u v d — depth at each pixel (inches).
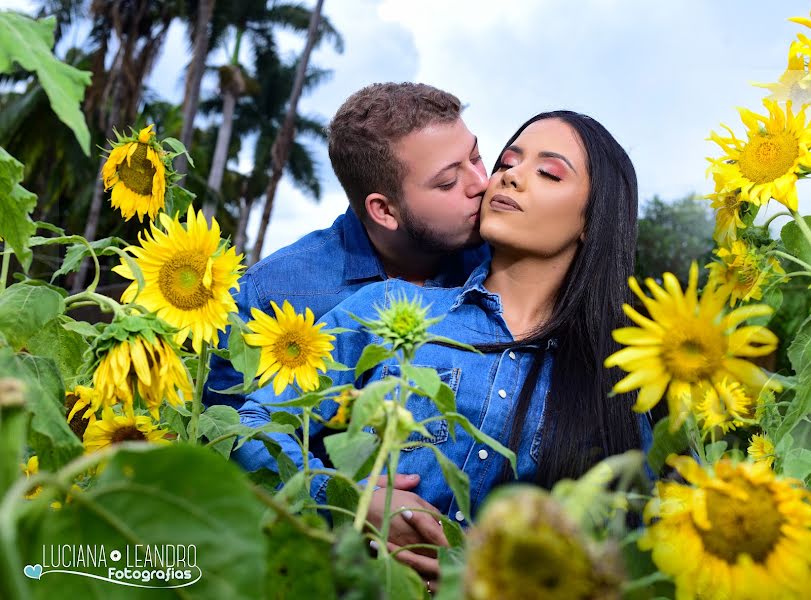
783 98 39.0
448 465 22.3
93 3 653.9
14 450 13.0
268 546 17.2
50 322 30.6
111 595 14.1
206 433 38.9
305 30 876.0
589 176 50.6
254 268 68.8
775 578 18.8
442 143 57.7
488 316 50.9
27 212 27.0
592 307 49.1
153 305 37.3
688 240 378.0
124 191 47.6
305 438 31.9
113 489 14.1
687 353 21.6
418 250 62.4
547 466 45.9
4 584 11.5
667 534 19.5
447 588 15.4
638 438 47.0
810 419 34.9
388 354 26.5
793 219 41.4
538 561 12.6
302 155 939.3
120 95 664.4
